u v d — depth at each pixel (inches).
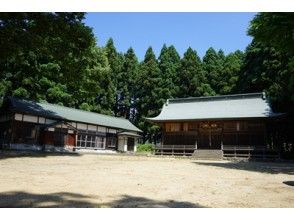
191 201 310.8
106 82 2166.6
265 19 633.0
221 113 1355.8
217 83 2306.8
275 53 1338.6
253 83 1497.3
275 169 697.0
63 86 1566.2
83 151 1339.8
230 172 606.5
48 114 1202.0
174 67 2409.0
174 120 1375.5
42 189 340.2
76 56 846.5
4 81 1350.9
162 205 285.7
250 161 1069.8
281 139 1350.9
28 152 938.1
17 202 273.7
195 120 1334.9
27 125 1138.0
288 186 428.8
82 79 954.7
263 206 294.2
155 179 461.4
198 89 2127.2
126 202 293.0
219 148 1307.8
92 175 479.8
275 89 1320.1
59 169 549.0
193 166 720.3
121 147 1579.7
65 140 1263.5
